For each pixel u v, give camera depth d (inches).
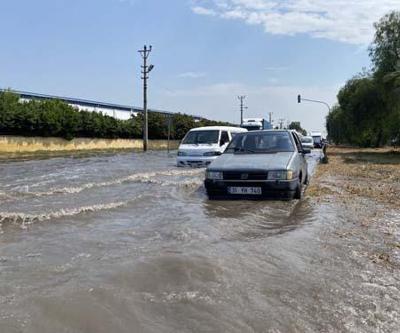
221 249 169.5
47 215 226.7
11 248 163.0
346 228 221.8
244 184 302.2
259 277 140.4
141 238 182.7
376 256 172.1
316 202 306.7
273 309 116.1
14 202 277.0
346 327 107.7
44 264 144.3
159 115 2223.2
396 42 1350.9
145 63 1731.1
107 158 995.3
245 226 216.8
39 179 453.1
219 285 131.0
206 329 102.7
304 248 178.5
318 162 877.2
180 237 185.0
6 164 749.9
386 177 519.8
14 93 1603.1
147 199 297.4
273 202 296.2
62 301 113.7
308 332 104.3
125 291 122.6
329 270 151.9
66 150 1588.3
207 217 235.8
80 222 214.1
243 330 103.2
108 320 105.0
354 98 1525.6
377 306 121.6
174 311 111.7
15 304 111.0
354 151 1662.2
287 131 382.6
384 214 263.4
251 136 379.9
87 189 350.3
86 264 144.9
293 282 137.7
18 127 1379.2
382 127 1547.7
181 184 383.2
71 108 1637.6
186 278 134.9
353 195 348.2
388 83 1333.7
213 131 639.1
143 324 104.0
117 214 238.5
